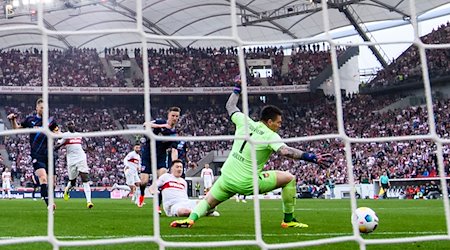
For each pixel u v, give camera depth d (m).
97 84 43.25
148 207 13.96
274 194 28.42
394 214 11.45
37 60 44.22
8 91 40.75
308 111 44.19
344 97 44.44
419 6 38.94
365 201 21.53
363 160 35.16
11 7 32.69
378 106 41.69
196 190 35.56
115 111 43.94
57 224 7.92
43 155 10.39
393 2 38.38
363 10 40.19
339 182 33.84
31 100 42.94
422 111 37.50
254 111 45.25
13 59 43.88
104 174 38.12
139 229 7.02
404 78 39.72
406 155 34.12
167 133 10.48
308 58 47.03
